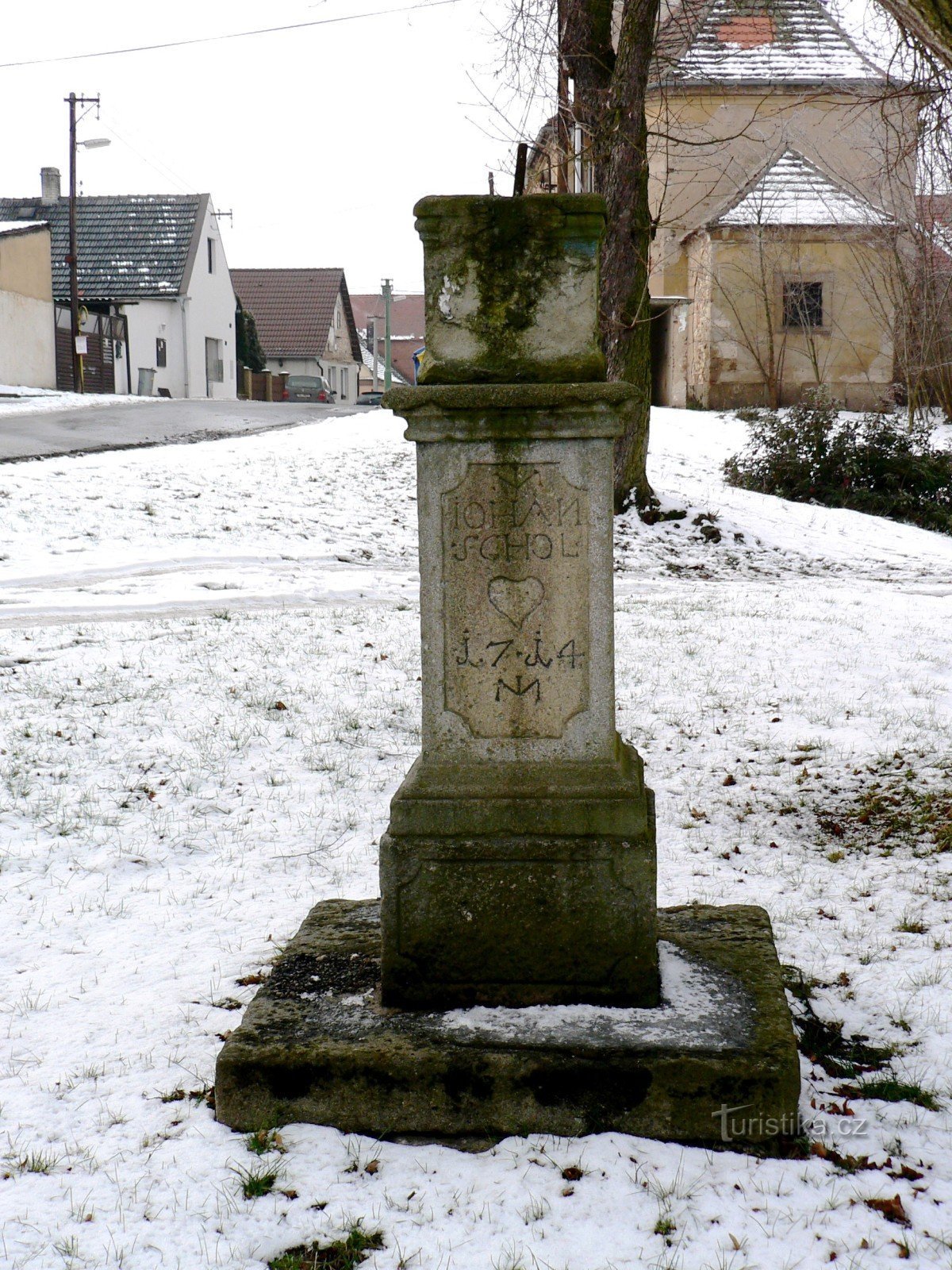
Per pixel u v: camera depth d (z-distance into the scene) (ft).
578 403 12.72
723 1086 11.66
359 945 14.92
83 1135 11.95
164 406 104.17
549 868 13.05
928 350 90.99
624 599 42.47
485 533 13.20
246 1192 11.01
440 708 13.42
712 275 98.17
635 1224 10.62
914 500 69.72
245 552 46.98
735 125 100.63
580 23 51.01
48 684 28.78
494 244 13.01
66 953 16.31
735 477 71.61
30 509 49.24
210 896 18.43
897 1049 13.60
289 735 26.00
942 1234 10.48
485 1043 12.16
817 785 23.77
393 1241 10.42
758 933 15.20
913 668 32.45
